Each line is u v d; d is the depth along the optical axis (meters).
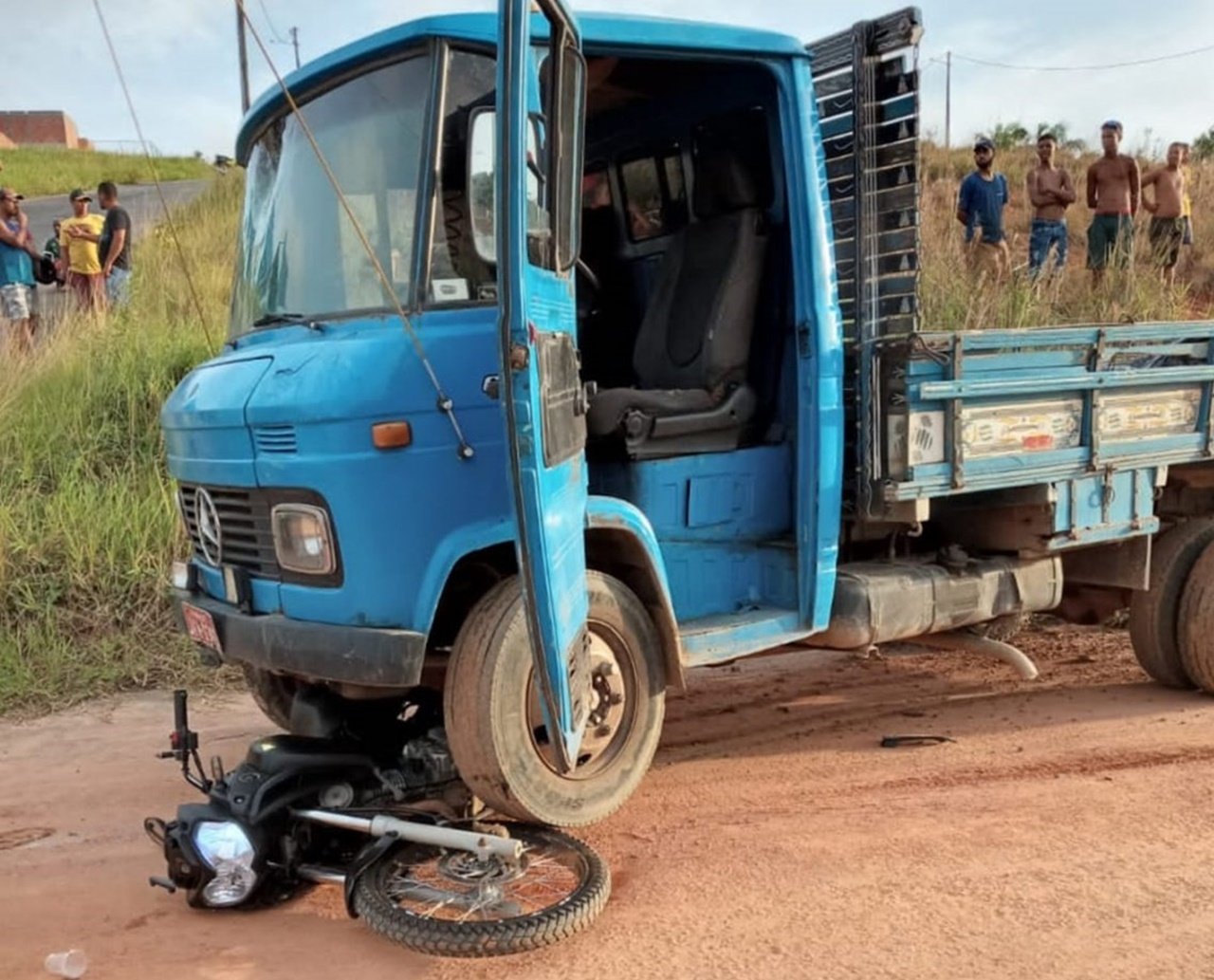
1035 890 3.94
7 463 8.94
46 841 4.70
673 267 5.57
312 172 4.54
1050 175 12.86
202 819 3.94
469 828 3.94
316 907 4.04
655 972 3.47
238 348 4.80
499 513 4.02
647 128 5.79
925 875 4.07
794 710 6.26
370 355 3.94
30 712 6.47
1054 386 5.43
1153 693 6.39
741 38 4.80
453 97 4.13
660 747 5.66
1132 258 11.96
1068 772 5.08
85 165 37.41
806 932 3.69
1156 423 5.95
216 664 4.79
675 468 4.99
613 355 6.10
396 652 3.84
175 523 8.13
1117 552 6.24
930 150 21.00
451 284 4.07
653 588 4.48
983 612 5.61
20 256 12.50
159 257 13.31
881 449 5.16
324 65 4.41
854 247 5.28
